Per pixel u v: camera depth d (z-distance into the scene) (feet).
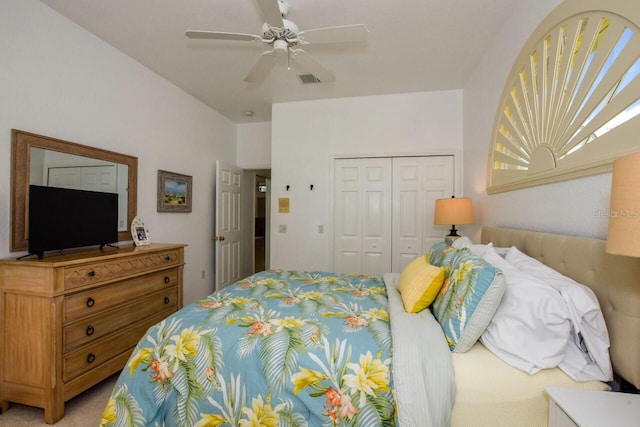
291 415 3.82
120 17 7.00
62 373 5.60
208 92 11.35
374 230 11.77
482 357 3.89
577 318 3.56
